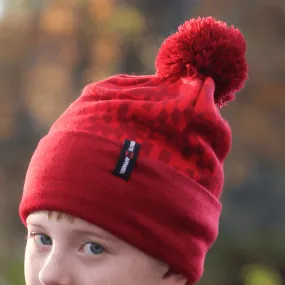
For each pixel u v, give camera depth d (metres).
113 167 1.62
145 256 1.63
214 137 1.75
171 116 1.68
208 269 7.98
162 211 1.64
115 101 1.70
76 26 8.05
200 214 1.69
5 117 8.27
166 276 1.68
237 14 8.71
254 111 8.88
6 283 6.38
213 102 1.74
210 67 1.82
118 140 1.65
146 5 8.24
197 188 1.70
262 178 8.81
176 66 1.81
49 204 1.61
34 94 8.24
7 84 8.29
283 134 8.86
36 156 1.72
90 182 1.61
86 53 8.05
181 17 8.34
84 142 1.64
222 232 8.33
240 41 1.85
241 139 8.86
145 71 8.02
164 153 1.67
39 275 1.61
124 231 1.60
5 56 8.29
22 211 1.71
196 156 1.72
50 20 8.16
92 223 1.59
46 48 8.21
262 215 8.66
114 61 8.07
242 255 8.13
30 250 1.68
